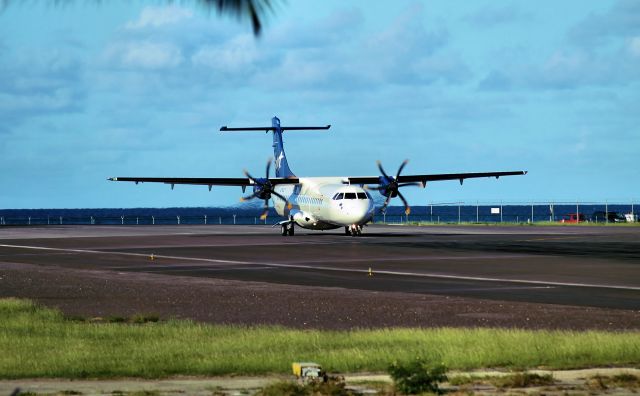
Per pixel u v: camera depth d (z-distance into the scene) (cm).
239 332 6744
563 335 6247
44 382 4734
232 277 12212
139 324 7394
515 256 16212
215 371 5056
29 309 8350
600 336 6138
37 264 14938
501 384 4438
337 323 7444
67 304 8944
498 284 10981
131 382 4719
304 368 4591
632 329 6931
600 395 4125
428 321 7531
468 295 9731
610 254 16725
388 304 8806
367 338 6262
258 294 9850
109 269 13738
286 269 13525
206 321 7619
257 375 4956
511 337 6138
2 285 11012
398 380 4312
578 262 14675
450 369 5094
